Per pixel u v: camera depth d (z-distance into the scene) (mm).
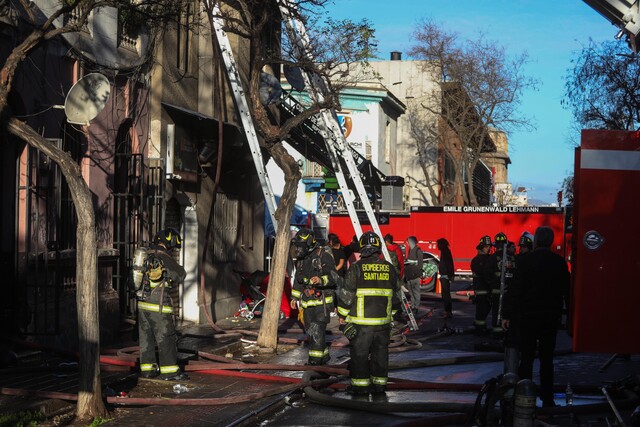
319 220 34906
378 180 33938
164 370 10719
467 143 46656
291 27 15344
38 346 11297
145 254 10773
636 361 13578
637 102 31078
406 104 50281
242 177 20094
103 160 13945
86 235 8531
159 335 10695
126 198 14445
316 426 8672
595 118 32188
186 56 17375
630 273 7805
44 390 9773
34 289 11594
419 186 49938
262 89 17922
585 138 7879
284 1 15516
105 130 14016
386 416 9125
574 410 8688
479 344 15148
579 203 7914
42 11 12031
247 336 15609
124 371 11148
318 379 11125
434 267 30828
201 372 11438
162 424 8445
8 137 11672
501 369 12602
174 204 17094
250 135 16406
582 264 7867
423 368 12742
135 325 14414
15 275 11594
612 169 7840
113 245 14297
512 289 9016
